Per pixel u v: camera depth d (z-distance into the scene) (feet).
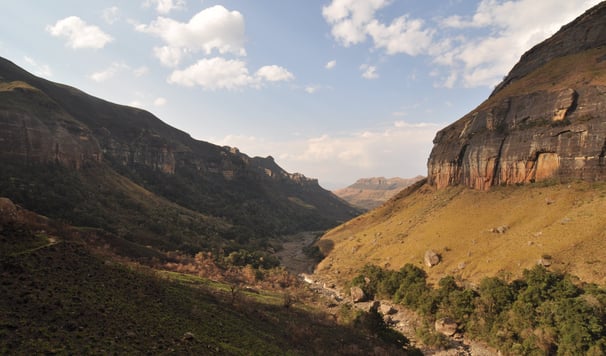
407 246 298.56
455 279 216.95
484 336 164.76
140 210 376.48
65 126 404.77
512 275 190.08
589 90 256.73
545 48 408.05
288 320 161.17
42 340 63.41
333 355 124.06
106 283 103.40
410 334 184.96
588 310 131.44
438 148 424.87
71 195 315.78
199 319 109.19
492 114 338.34
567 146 255.91
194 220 446.19
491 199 297.33
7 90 380.99
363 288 259.80
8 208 134.62
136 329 83.61
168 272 211.20
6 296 75.10
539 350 134.21
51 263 100.22
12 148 313.32
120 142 617.21
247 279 282.97
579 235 187.32
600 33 340.59
